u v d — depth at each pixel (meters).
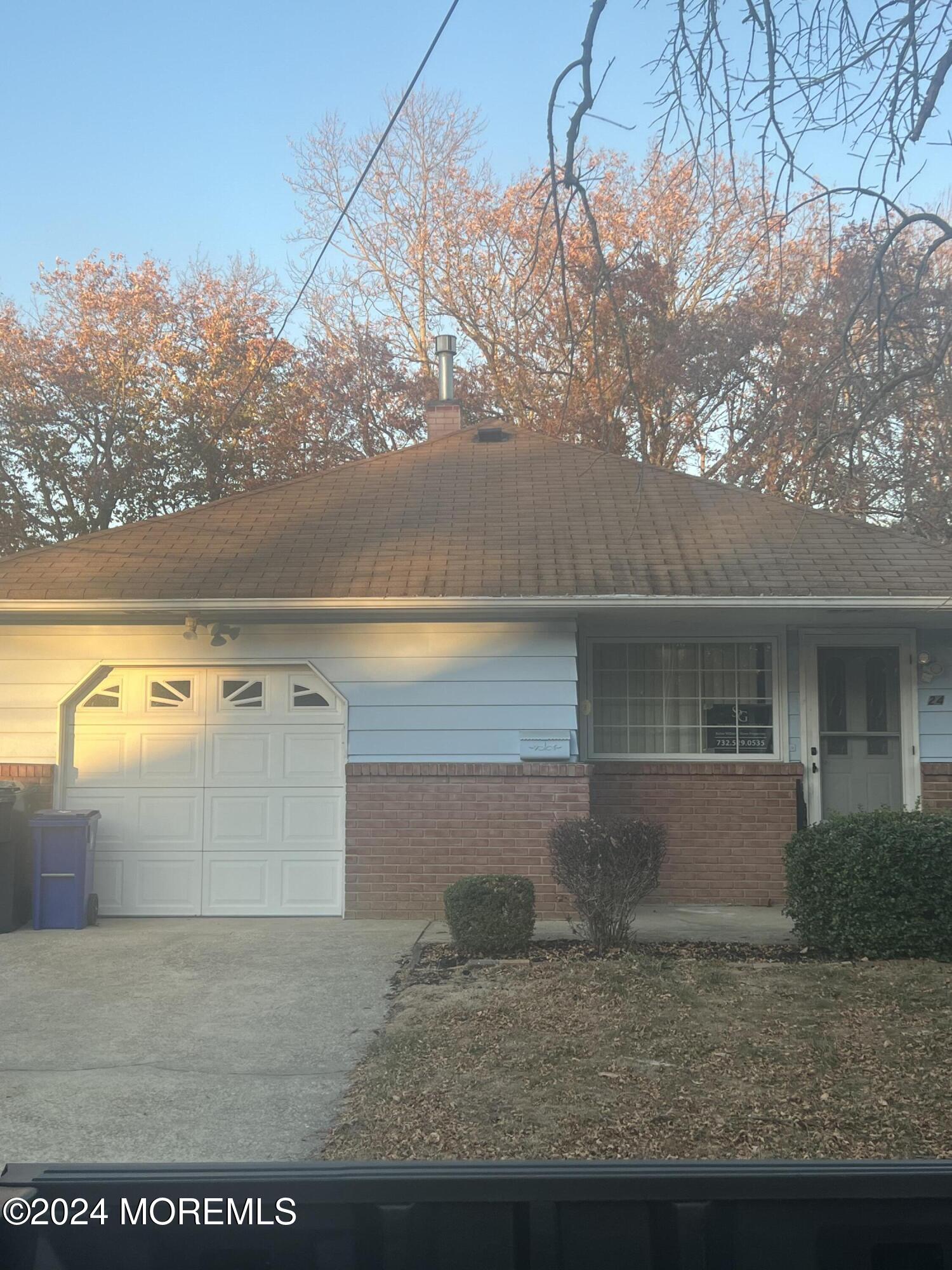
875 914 8.85
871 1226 2.27
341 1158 5.25
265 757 11.38
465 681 11.26
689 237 12.98
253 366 26.19
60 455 26.78
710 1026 7.04
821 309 10.08
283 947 9.71
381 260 21.55
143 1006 7.93
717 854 11.86
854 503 10.12
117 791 11.37
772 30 5.93
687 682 12.25
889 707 12.18
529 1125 5.51
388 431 26.23
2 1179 2.32
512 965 8.76
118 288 27.72
